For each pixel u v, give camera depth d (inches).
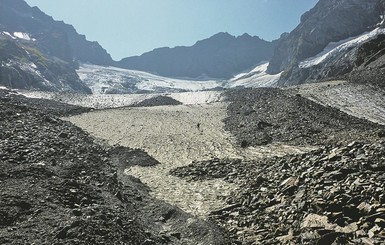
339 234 451.8
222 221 638.5
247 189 781.3
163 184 948.0
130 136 1784.0
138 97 4067.4
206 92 4010.8
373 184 530.9
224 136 1760.6
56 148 933.8
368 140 1096.2
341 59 5280.5
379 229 438.9
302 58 7765.8
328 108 2032.5
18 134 977.5
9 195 501.7
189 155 1371.8
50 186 570.3
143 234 506.6
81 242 406.3
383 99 2235.5
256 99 2600.9
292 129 1561.3
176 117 2429.9
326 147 834.2
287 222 550.9
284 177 741.9
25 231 417.1
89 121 2219.5
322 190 584.7
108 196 649.0
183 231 588.7
